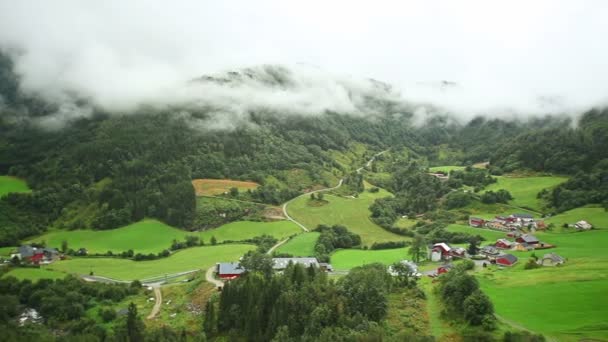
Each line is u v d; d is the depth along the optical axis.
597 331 93.75
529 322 100.25
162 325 130.38
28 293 146.12
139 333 119.25
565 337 92.50
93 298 148.75
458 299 109.12
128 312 129.62
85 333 124.94
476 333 97.62
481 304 101.88
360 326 102.88
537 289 117.31
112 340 117.31
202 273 162.12
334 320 108.75
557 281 121.50
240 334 119.31
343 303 111.31
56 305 138.25
